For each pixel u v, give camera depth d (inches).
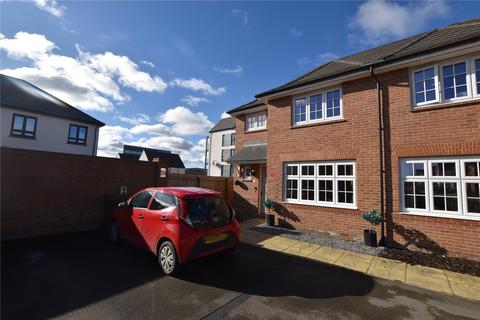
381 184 276.8
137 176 374.9
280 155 374.9
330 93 337.7
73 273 180.5
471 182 232.5
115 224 259.4
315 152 336.8
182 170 1186.6
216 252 195.9
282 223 360.2
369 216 267.6
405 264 217.0
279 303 147.3
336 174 319.6
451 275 193.9
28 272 179.0
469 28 273.9
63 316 126.6
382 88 289.9
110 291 155.4
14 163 262.5
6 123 649.6
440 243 239.9
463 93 243.4
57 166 294.4
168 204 197.5
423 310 143.4
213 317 130.3
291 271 198.5
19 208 265.4
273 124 389.7
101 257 215.6
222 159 1305.4
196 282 172.9
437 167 250.8
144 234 211.3
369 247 262.7
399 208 266.1
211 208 201.3
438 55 246.2
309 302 149.5
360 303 149.7
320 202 330.0
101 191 333.1
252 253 242.5
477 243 223.1
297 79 405.7
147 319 126.4
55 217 291.3
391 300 154.3
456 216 234.4
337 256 236.5
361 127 300.7
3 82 721.0
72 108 828.6
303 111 362.6
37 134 698.8
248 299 151.3
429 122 255.6
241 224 380.2
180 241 175.8
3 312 128.3
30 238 266.7
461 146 235.0
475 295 162.4
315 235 311.9
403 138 269.9
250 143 525.0
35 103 718.5
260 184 479.5
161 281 172.4
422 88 267.6
